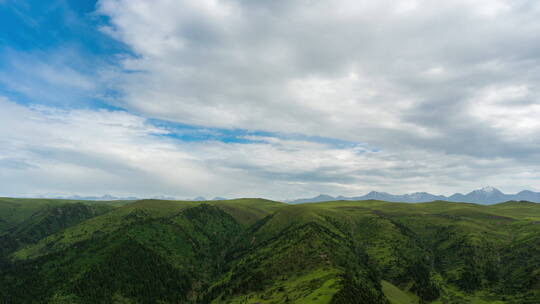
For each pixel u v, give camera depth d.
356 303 162.88
